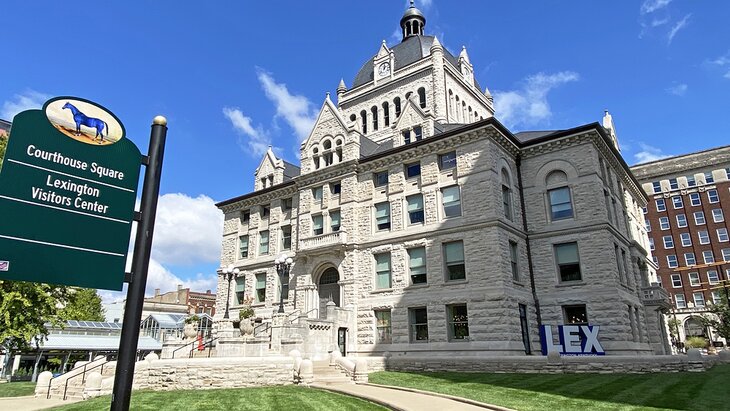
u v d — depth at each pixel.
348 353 32.53
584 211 31.17
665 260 87.81
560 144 33.19
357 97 56.00
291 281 38.91
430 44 54.97
